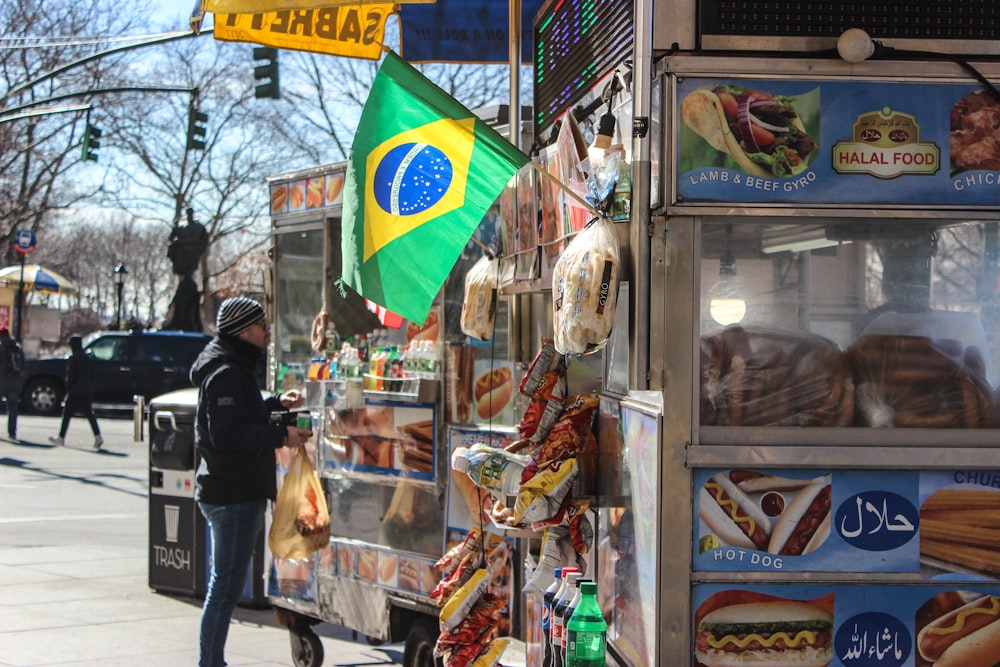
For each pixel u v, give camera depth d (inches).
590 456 163.5
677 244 123.3
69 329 3065.9
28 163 1430.9
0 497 502.6
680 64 122.3
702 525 122.6
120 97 1444.4
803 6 124.0
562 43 175.6
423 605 218.8
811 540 123.0
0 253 1568.7
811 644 123.0
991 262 126.9
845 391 125.0
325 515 225.8
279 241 283.3
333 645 269.4
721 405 123.7
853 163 123.3
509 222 183.6
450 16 246.5
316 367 255.6
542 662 156.2
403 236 143.5
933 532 123.7
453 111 141.7
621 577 143.3
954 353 126.4
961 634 123.6
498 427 204.7
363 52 216.8
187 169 1630.2
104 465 636.7
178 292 1449.3
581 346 125.6
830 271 125.6
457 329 217.0
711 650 122.3
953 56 123.6
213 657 210.7
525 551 200.7
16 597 303.9
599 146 135.1
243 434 208.7
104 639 259.0
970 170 123.9
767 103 122.9
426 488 219.5
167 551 310.3
